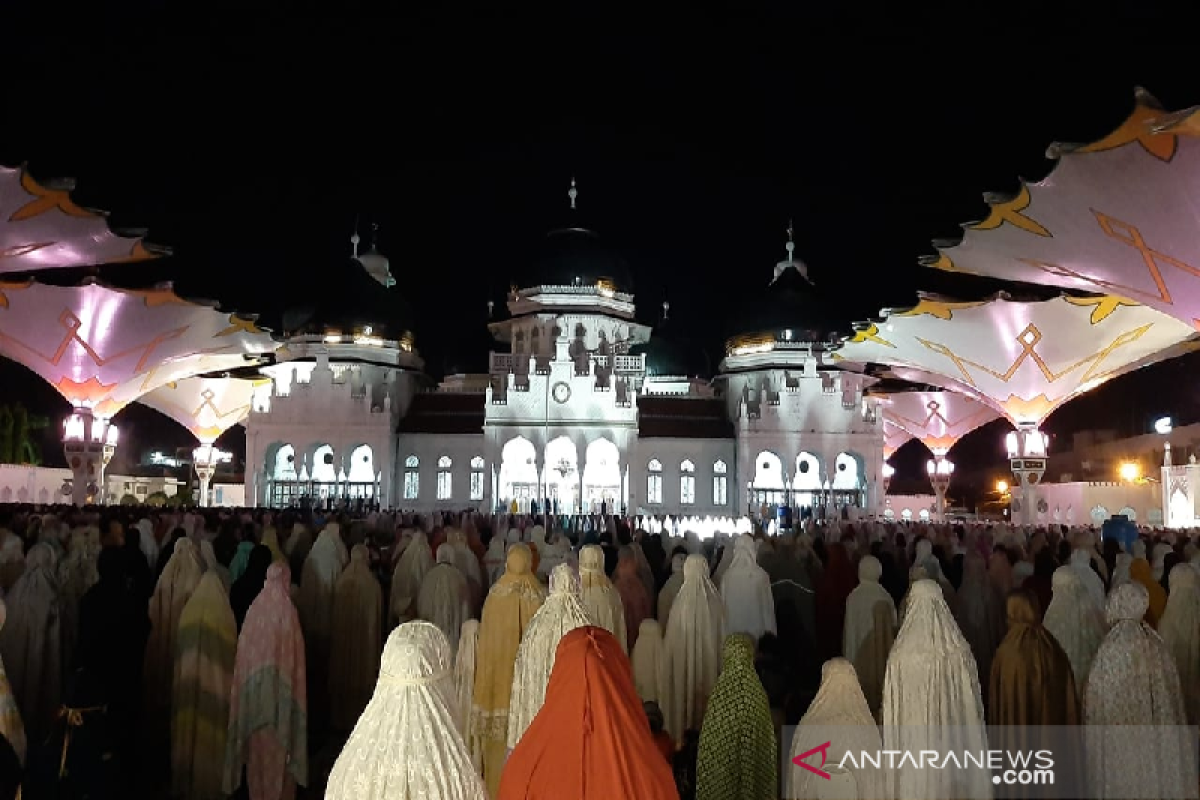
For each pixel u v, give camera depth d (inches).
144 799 386.0
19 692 404.8
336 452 2271.2
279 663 359.6
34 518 884.0
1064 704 285.1
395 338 2503.7
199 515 1031.6
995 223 1162.6
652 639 395.5
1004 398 1904.5
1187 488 1798.7
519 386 2273.6
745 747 246.8
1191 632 380.2
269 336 1897.1
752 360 2468.0
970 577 507.8
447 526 1047.0
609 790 172.2
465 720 345.4
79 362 1771.7
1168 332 1612.9
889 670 273.9
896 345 1851.6
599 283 2603.3
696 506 2311.8
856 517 2012.8
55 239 1224.2
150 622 402.3
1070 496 2145.7
